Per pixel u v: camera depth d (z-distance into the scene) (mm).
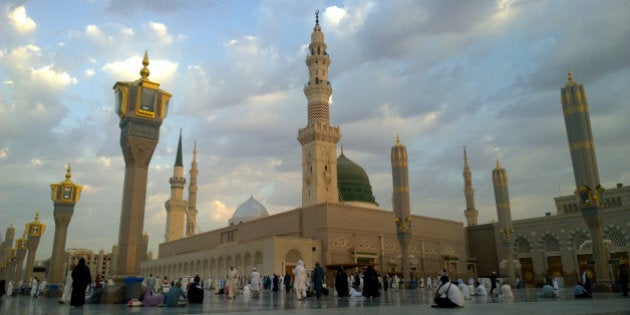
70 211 43719
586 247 67062
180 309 17172
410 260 71562
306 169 76938
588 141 36781
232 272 29922
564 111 38406
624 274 27141
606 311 13992
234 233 84312
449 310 14805
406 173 50344
